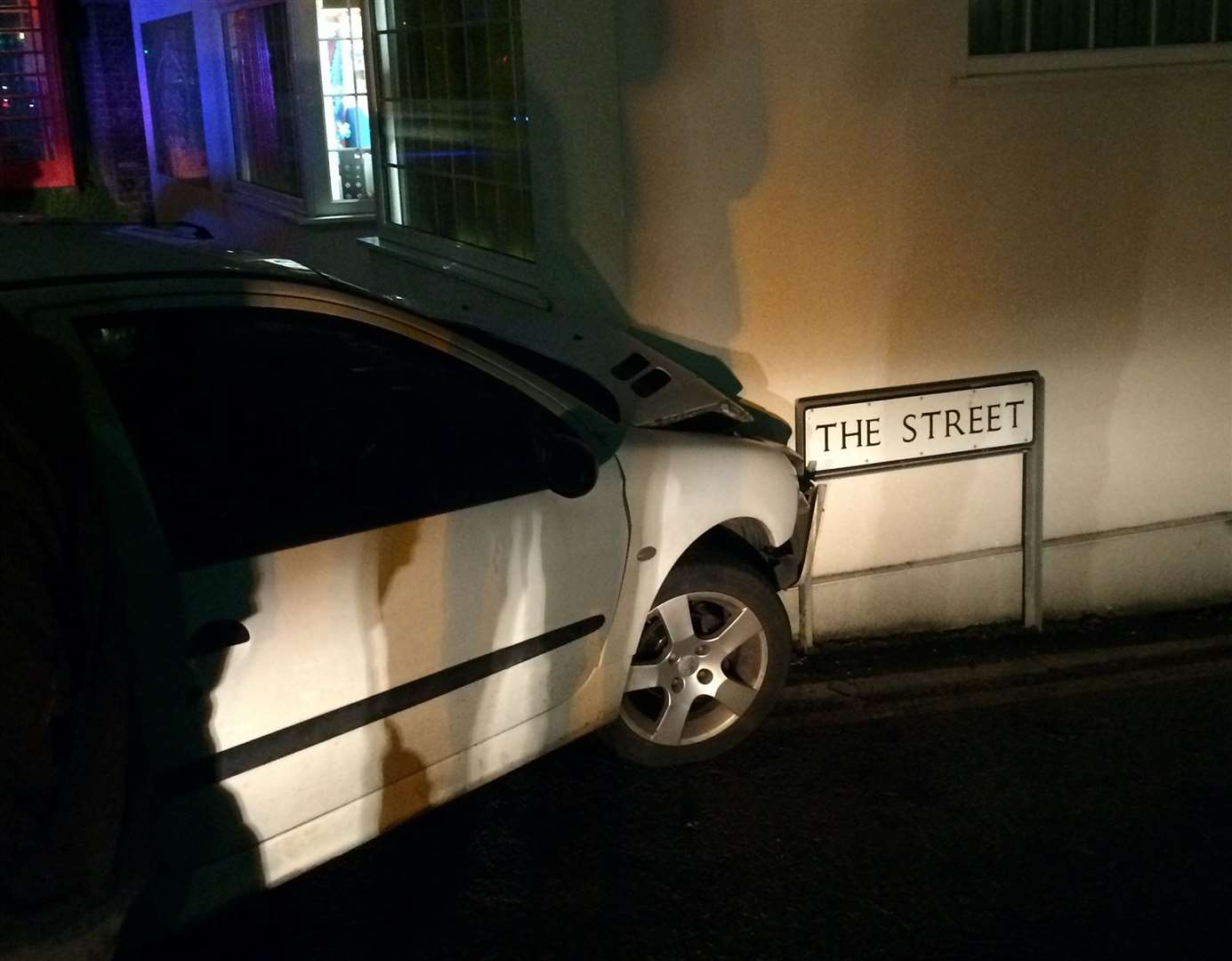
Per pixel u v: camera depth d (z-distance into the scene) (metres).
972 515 5.79
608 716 4.19
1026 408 5.61
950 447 5.53
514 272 6.18
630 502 4.09
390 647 3.48
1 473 2.43
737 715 4.61
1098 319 5.77
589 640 4.04
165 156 13.10
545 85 5.54
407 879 4.01
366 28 7.66
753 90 5.10
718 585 4.48
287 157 9.29
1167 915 3.80
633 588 4.15
